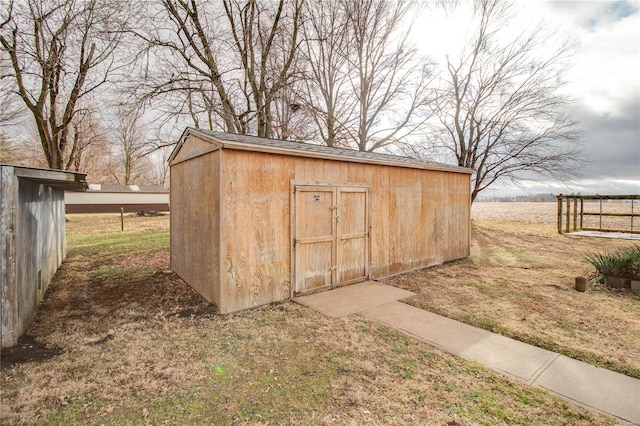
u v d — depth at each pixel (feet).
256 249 15.15
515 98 52.85
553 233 47.37
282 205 16.07
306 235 17.03
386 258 21.39
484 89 55.36
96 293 17.61
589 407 7.85
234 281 14.47
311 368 9.66
